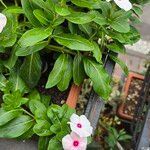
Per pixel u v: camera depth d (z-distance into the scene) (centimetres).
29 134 58
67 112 59
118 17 63
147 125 76
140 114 83
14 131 57
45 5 57
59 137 57
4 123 56
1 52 61
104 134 92
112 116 96
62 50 63
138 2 72
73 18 57
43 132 57
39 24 59
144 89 87
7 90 59
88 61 63
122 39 63
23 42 55
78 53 63
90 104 62
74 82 62
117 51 64
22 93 61
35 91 62
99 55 61
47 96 63
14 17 60
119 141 93
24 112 60
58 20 58
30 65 61
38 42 58
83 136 55
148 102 82
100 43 66
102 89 62
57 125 57
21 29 62
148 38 122
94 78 62
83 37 62
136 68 116
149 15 126
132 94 100
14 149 59
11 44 58
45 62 68
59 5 58
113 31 64
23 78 61
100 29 64
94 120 62
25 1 59
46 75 67
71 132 56
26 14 59
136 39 69
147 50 120
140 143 75
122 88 100
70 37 59
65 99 65
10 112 57
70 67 62
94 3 62
